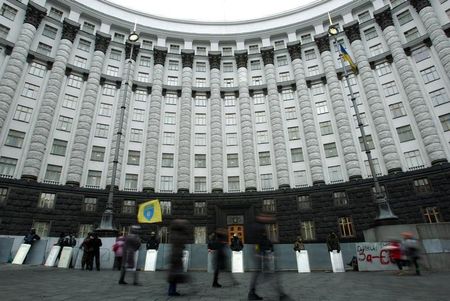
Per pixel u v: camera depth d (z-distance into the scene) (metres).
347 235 29.50
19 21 32.78
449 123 28.64
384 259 15.62
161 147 35.88
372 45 35.75
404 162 29.80
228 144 36.94
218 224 32.06
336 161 33.00
